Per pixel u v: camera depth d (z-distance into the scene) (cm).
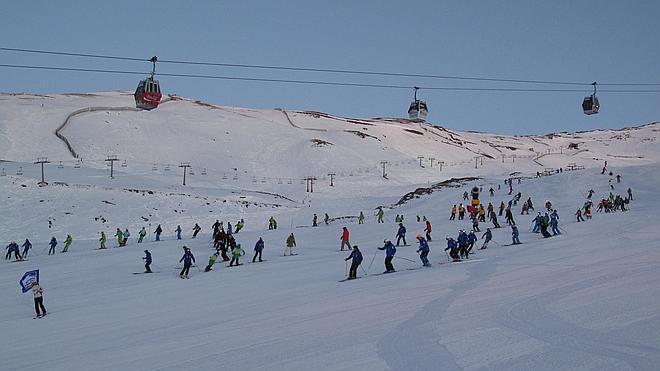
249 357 1095
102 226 5588
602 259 2053
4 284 2759
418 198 6906
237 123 16375
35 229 5328
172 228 5725
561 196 5606
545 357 906
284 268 2791
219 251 3459
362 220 4994
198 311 1803
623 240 2669
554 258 2231
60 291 2492
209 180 10631
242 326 1455
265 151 14225
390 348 1048
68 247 4394
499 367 877
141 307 1980
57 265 3322
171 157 12462
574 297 1365
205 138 14325
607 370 825
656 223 3303
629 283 1495
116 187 7938
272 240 4106
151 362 1145
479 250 2853
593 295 1369
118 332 1559
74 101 16625
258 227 5966
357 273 2431
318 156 13912
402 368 916
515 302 1370
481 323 1178
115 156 11719
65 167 9538
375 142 16600
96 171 9400
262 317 1562
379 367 932
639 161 19275
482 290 1617
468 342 1034
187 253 2769
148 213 6247
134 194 6900
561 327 1088
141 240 4481
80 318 1858
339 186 11138
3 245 4703
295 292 2020
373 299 1670
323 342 1154
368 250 3281
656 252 2123
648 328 1028
